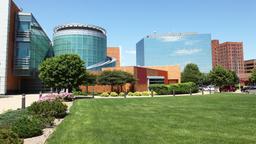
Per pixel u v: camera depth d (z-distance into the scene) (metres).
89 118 16.19
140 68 63.59
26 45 64.25
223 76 77.38
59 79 39.12
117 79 53.12
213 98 36.16
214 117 16.12
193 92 63.44
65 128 12.56
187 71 107.81
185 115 17.28
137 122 14.38
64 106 17.34
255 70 87.06
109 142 9.59
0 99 37.59
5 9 58.47
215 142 9.48
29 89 73.62
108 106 25.03
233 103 26.97
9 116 15.06
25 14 64.56
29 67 64.12
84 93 52.84
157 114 18.08
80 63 40.16
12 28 62.44
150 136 10.58
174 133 11.16
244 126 12.83
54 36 105.00
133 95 50.94
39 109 16.23
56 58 39.91
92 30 102.31
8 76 59.62
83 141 9.76
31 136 10.94
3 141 7.94
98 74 59.75
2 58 57.28
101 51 103.88
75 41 98.69
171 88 56.16
